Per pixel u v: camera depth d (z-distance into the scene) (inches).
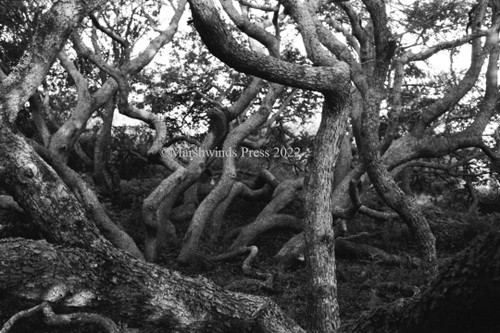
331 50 530.0
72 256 193.2
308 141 985.5
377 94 388.5
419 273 547.8
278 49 534.0
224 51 241.8
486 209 1023.0
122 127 1023.0
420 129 653.3
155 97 877.2
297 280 540.1
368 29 601.0
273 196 760.3
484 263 104.5
